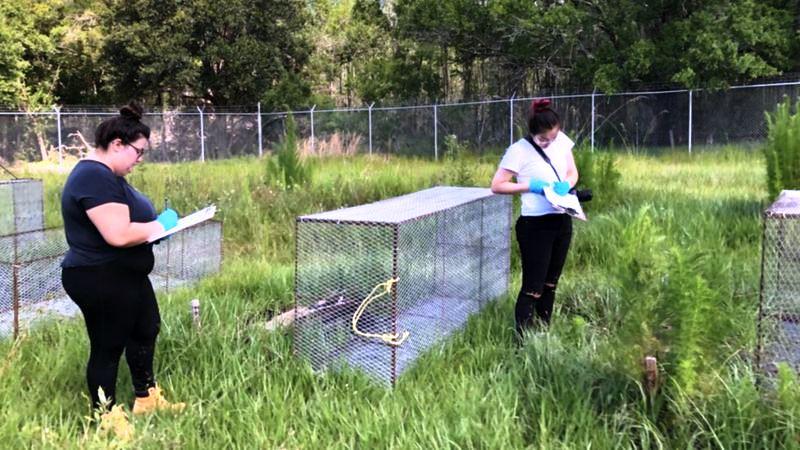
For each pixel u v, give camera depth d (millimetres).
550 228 4820
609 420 3596
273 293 6453
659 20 24266
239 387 4102
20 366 4414
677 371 3455
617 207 8992
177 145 26547
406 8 27047
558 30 23766
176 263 7441
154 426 3787
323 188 12023
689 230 7176
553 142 4902
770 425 3295
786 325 3846
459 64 30188
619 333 3861
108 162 3693
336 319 4664
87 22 32906
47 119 25547
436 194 6062
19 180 8977
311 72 37375
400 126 25688
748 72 20938
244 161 23219
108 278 3705
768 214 3689
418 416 3758
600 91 23531
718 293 3578
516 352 4598
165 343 4793
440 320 5121
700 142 21703
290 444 3529
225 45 31703
